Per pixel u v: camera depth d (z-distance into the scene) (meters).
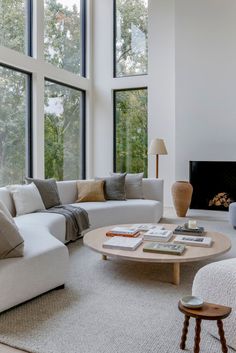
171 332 2.07
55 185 4.77
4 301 2.24
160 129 6.92
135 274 3.11
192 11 6.25
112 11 7.33
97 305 2.45
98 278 3.00
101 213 4.73
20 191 4.10
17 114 5.52
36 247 2.61
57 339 1.99
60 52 6.55
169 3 6.77
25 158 5.71
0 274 2.22
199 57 6.23
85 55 7.40
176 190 5.92
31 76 5.73
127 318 2.25
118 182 5.43
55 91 6.46
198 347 1.62
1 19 5.08
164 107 6.88
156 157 6.54
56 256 2.66
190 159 6.38
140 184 5.61
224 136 6.11
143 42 7.18
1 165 5.21
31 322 2.19
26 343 1.94
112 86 7.36
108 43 7.37
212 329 1.98
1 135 5.21
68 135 6.91
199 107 6.27
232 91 6.02
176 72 6.41
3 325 2.15
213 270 1.89
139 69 7.24
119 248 2.98
